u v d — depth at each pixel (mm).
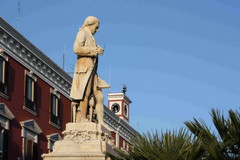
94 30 17188
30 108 37031
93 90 16875
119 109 60750
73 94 16531
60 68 41719
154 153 14570
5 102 33750
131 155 15000
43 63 39156
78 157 15477
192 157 14492
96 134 16094
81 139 15883
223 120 15594
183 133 15203
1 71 33562
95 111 17016
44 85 39844
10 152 33844
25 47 36188
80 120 16578
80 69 16641
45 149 39188
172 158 14398
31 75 37594
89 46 16719
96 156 15430
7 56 34312
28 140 36312
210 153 14555
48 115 40156
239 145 15172
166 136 15086
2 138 32938
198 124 15781
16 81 35438
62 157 15523
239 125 15172
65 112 43469
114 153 16578
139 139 15195
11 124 34344
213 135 15594
